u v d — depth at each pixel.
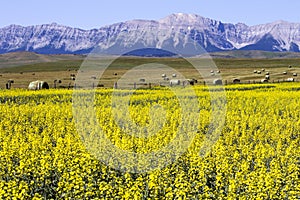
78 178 12.48
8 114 25.81
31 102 34.94
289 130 21.48
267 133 20.38
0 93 40.69
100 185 12.14
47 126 23.69
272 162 14.45
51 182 13.56
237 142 19.66
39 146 16.62
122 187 12.49
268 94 39.16
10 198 11.77
